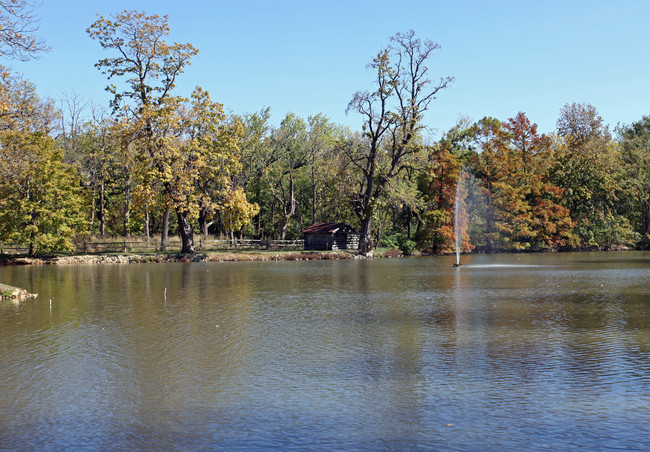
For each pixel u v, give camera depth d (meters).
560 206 81.38
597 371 13.81
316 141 86.38
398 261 60.66
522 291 29.55
